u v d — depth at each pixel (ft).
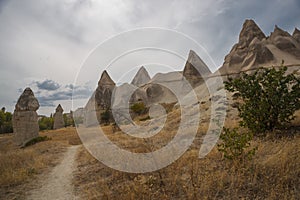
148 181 18.03
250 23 191.93
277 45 148.46
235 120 37.27
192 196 14.48
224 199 14.15
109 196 16.60
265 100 26.78
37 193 19.71
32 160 32.83
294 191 13.70
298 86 26.07
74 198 17.87
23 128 62.49
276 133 25.91
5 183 21.95
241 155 18.69
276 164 17.04
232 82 29.99
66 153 41.34
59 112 132.46
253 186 15.02
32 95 66.74
